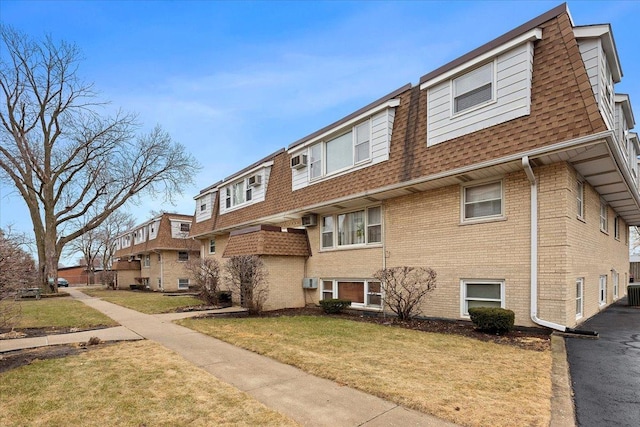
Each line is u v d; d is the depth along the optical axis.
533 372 4.74
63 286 40.69
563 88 6.85
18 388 4.36
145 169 26.53
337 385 4.43
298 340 6.97
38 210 23.31
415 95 9.95
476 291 8.43
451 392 4.07
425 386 4.28
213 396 4.10
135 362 5.53
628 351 5.66
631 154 13.47
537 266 7.32
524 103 7.32
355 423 3.39
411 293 9.33
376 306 10.80
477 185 8.57
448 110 8.75
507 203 7.93
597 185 9.20
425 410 3.63
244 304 12.25
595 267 9.57
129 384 4.49
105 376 4.81
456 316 8.66
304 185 13.34
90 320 10.00
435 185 9.12
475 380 4.46
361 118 11.04
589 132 6.30
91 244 48.12
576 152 6.73
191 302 15.43
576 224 7.75
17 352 6.20
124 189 26.47
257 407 3.78
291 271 12.91
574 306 7.34
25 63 21.73
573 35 6.96
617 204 11.66
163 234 27.31
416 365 5.16
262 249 11.97
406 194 10.05
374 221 11.15
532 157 6.98
